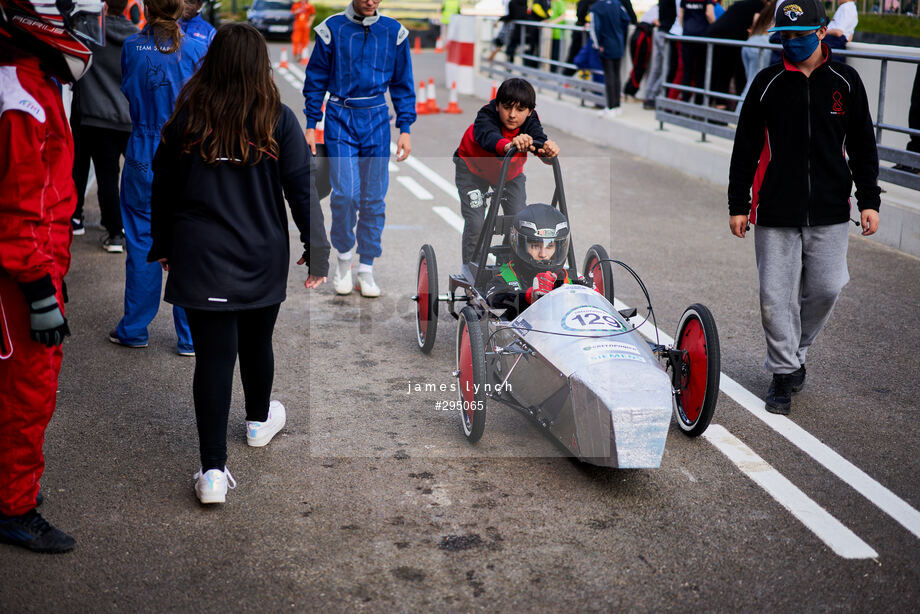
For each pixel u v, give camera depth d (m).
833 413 4.90
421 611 3.16
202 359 3.79
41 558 3.43
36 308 3.13
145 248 5.52
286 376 5.31
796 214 4.68
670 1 13.82
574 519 3.79
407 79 6.59
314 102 6.50
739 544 3.61
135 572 3.36
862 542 3.64
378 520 3.77
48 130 3.19
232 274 3.70
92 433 4.53
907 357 5.72
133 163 5.34
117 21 6.86
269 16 30.03
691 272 7.54
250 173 3.68
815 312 4.92
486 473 4.20
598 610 3.18
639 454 3.82
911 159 8.00
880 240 8.42
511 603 3.21
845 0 9.57
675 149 11.91
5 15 2.98
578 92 14.92
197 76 3.64
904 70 9.16
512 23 17.77
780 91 4.62
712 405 4.35
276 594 3.24
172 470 4.18
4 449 3.37
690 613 3.17
